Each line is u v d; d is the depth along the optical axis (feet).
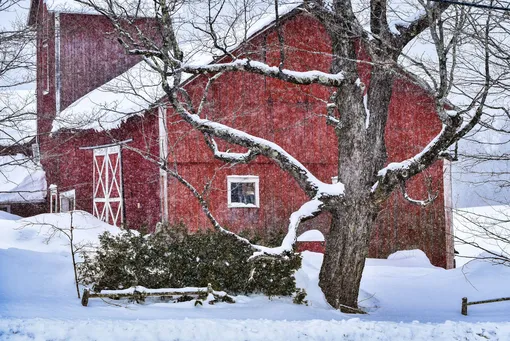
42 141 103.86
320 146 80.84
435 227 85.15
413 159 46.91
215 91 76.18
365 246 49.03
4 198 110.32
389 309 52.70
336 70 48.67
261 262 49.19
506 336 35.53
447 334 35.19
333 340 33.22
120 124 80.18
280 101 79.30
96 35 100.58
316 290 49.60
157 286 46.98
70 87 98.53
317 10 46.91
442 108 42.65
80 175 91.91
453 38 40.65
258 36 75.82
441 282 63.98
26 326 31.55
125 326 32.68
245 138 48.01
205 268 48.14
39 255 54.60
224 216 76.79
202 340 31.63
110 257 47.39
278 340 32.35
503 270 64.75
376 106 49.57
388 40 47.67
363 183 48.47
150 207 77.00
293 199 80.23
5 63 58.70
